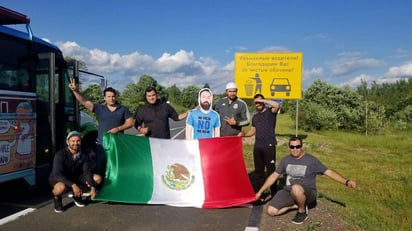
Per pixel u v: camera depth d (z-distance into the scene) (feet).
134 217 20.45
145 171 23.43
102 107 23.94
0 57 21.72
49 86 25.54
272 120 25.26
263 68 62.44
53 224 19.16
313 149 57.52
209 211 21.80
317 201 23.89
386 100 148.05
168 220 20.10
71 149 21.12
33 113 23.85
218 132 24.50
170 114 25.21
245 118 25.50
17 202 23.04
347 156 51.49
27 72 23.85
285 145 59.72
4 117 21.43
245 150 53.26
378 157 50.90
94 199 21.81
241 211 21.89
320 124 93.40
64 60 28.55
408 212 25.40
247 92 62.90
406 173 38.91
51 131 25.54
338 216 20.85
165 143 23.98
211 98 24.45
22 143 22.84
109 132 23.17
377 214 24.18
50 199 23.80
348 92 103.76
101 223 19.43
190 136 24.53
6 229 18.31
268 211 20.80
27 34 24.06
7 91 21.80
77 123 29.76
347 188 31.91
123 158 23.18
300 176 20.72
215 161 23.61
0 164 21.16
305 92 110.32
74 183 20.80
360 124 95.55
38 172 24.76
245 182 23.34
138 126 24.93
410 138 76.38
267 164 25.12
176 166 23.56
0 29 21.74
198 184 23.21
